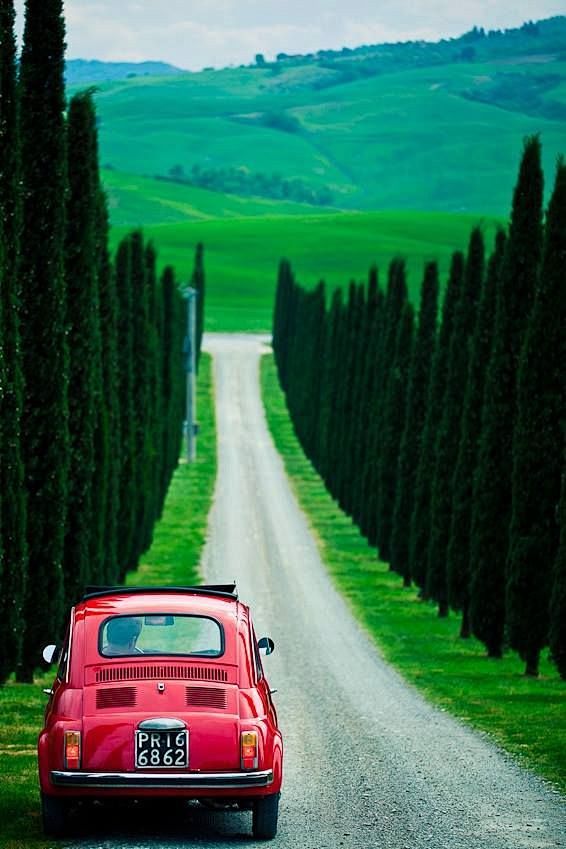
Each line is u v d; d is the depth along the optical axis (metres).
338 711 70.19
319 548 183.75
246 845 34.78
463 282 121.62
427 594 135.50
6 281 68.31
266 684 38.28
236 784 34.41
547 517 85.69
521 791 44.09
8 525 68.81
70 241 91.00
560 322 85.25
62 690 35.50
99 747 34.28
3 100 67.19
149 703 34.78
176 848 33.94
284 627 118.50
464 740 57.84
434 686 81.94
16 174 68.31
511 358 95.00
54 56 80.81
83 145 91.62
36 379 79.25
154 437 190.00
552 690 78.50
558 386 85.38
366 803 41.84
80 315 90.38
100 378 98.56
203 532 193.25
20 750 52.91
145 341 152.62
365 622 122.69
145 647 36.34
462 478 109.44
